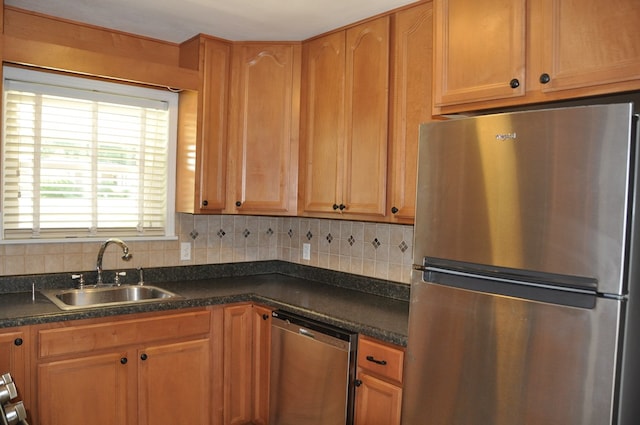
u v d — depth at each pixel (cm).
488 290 164
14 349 213
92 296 276
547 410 149
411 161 236
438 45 202
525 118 154
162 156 310
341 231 317
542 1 171
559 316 147
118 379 240
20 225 263
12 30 254
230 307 278
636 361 148
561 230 146
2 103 237
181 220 318
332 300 271
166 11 255
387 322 225
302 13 254
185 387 262
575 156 144
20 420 144
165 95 305
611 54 154
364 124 258
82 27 275
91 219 285
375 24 254
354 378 227
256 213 301
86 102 280
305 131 294
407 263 277
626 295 139
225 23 271
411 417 185
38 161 267
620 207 136
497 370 160
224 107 298
